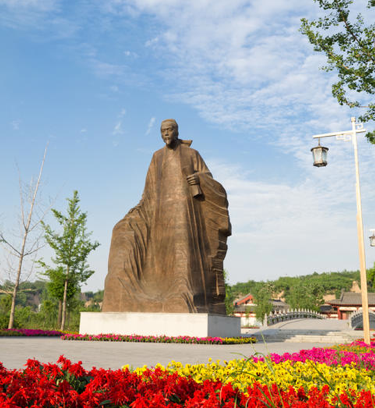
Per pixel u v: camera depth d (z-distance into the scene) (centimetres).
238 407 427
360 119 1345
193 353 1327
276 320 3775
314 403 438
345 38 1273
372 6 1212
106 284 2264
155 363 1013
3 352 1230
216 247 2352
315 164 1630
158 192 2412
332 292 12781
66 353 1241
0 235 2581
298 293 7362
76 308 3800
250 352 1423
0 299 3828
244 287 12581
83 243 3189
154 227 2372
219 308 2312
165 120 2455
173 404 398
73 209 3222
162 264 2283
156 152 2539
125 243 2325
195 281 2198
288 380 614
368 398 452
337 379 634
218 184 2394
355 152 1705
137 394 415
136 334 2083
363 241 1650
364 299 1622
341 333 2783
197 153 2456
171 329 2030
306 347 1831
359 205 1675
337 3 1228
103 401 407
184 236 2248
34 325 3338
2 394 373
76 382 461
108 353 1277
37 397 397
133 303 2164
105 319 2156
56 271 3153
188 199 2330
